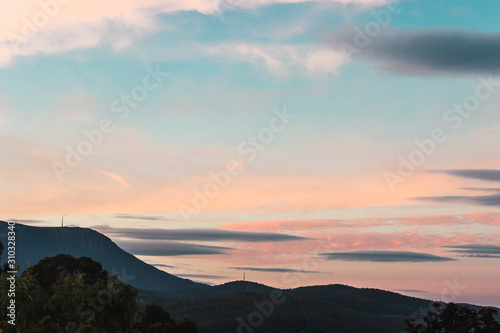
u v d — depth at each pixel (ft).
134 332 184.55
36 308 166.61
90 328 168.86
